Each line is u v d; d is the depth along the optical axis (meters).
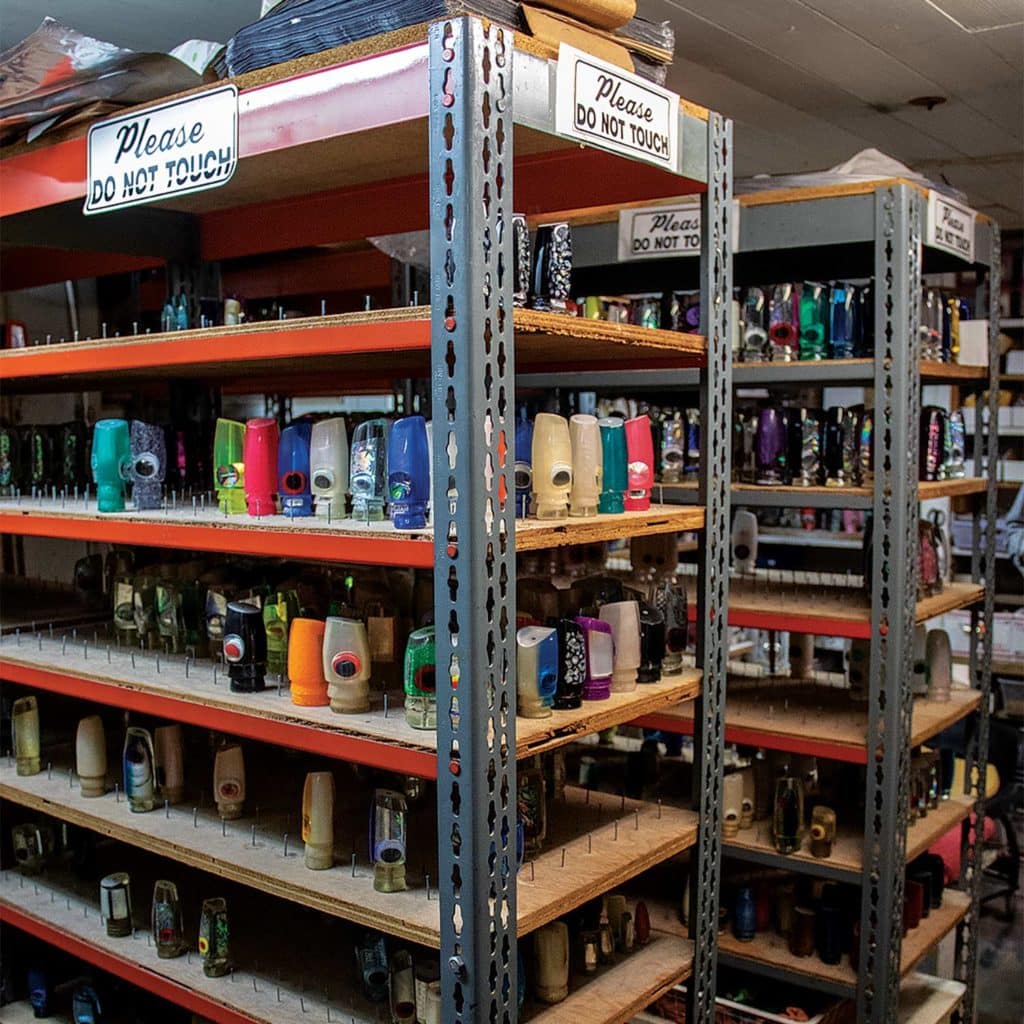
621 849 2.20
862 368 3.09
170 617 2.75
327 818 2.19
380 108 1.74
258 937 2.61
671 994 3.21
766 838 3.34
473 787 1.69
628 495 2.23
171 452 3.14
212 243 3.15
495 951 1.75
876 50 4.05
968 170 6.10
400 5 1.73
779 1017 3.09
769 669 4.19
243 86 1.94
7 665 2.79
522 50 1.69
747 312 3.40
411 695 1.97
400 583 2.71
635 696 2.17
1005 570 6.68
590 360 2.73
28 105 2.32
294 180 2.60
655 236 3.34
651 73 2.09
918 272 3.04
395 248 3.15
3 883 3.01
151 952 2.55
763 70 4.29
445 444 1.67
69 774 2.97
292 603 2.46
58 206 2.84
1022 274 8.07
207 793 2.73
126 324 4.38
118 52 2.14
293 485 2.25
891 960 3.10
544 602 2.37
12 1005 3.07
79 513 2.54
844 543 6.20
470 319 1.62
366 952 2.29
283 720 2.09
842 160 5.87
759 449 3.39
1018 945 4.57
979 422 3.87
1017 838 5.52
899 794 3.09
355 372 3.02
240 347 2.06
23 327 3.72
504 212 1.67
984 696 3.78
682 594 2.46
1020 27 3.81
